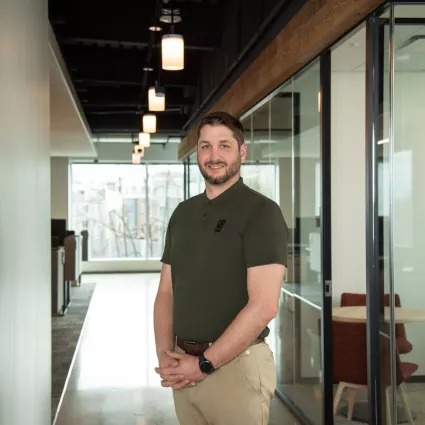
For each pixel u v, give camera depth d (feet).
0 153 7.03
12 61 7.92
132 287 42.01
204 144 7.02
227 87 22.65
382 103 9.86
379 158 9.96
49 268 11.76
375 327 10.09
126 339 24.54
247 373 6.75
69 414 15.35
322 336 13.17
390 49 9.62
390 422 9.77
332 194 17.48
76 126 32.99
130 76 27.27
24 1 9.02
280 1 13.75
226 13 20.58
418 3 9.39
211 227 6.93
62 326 27.02
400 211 9.84
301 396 14.78
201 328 6.84
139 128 39.47
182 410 7.15
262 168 18.47
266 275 6.50
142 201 53.72
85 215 53.21
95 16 19.93
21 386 8.39
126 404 16.19
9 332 7.48
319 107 12.98
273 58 15.48
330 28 10.94
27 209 9.11
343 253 17.52
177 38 16.71
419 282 9.77
